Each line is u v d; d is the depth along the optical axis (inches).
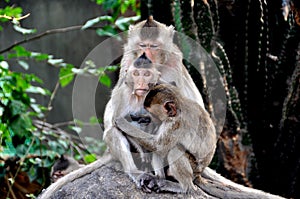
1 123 373.4
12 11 425.7
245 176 391.9
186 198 242.7
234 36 402.9
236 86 409.1
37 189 421.1
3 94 367.2
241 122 389.4
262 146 417.1
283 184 416.2
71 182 257.4
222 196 254.4
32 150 392.8
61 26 677.9
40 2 676.7
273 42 411.8
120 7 493.4
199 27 377.1
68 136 446.6
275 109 412.8
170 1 393.7
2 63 388.5
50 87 684.7
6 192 414.0
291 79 403.9
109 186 246.7
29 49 679.1
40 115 440.8
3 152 394.6
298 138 410.9
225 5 394.0
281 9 396.8
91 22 460.4
